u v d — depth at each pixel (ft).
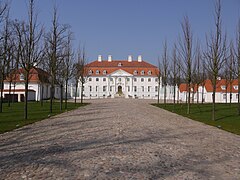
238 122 68.80
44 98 250.16
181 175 23.30
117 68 370.12
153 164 26.81
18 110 104.99
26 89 70.33
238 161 28.53
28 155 30.14
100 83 364.58
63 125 58.59
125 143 37.86
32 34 72.69
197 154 31.58
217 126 60.29
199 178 22.58
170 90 294.25
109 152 31.96
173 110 113.39
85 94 359.87
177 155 30.89
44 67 117.70
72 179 21.81
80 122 65.00
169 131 51.19
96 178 22.17
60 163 26.81
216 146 36.76
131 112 101.35
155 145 36.70
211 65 74.59
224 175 23.57
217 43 83.56
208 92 243.81
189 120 73.87
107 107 133.90
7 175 22.85
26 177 22.33
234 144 38.55
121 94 358.84
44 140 39.78
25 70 69.97
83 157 29.35
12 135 44.29
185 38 95.35
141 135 45.37
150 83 364.99
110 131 49.70
